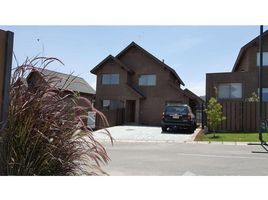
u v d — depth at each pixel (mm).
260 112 16094
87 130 3439
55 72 3613
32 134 3221
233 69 30438
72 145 3381
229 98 23438
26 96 3311
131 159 10227
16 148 3186
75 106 3492
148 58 31328
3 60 3289
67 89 3592
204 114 22359
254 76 23188
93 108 3617
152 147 13836
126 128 24531
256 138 16906
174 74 31938
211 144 15070
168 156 11008
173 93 30312
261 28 16344
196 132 20828
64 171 3344
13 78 3404
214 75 23641
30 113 3236
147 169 8508
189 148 13469
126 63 31984
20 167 3137
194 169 8602
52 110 3338
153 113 30641
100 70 31766
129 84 31406
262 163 9711
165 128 20766
